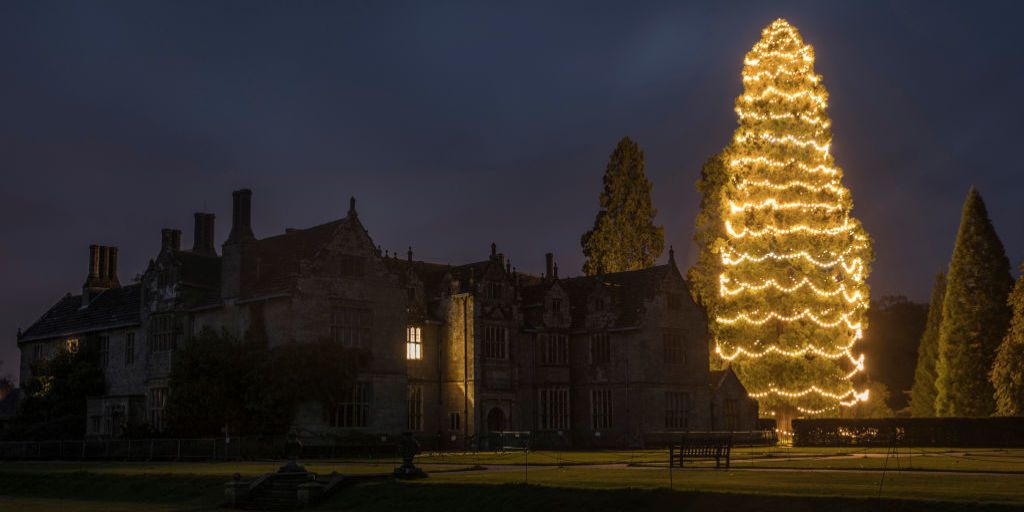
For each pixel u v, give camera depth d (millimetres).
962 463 46625
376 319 71688
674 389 81250
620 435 79688
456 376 77250
